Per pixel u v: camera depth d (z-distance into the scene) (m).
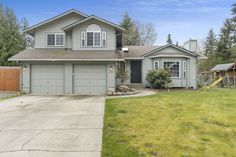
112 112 11.55
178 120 9.98
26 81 20.05
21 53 21.05
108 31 21.53
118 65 24.80
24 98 17.30
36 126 9.33
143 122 9.66
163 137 7.91
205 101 14.18
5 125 9.53
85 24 21.53
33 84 20.11
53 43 22.52
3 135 8.19
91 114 11.36
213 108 12.24
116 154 6.50
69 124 9.55
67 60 19.23
